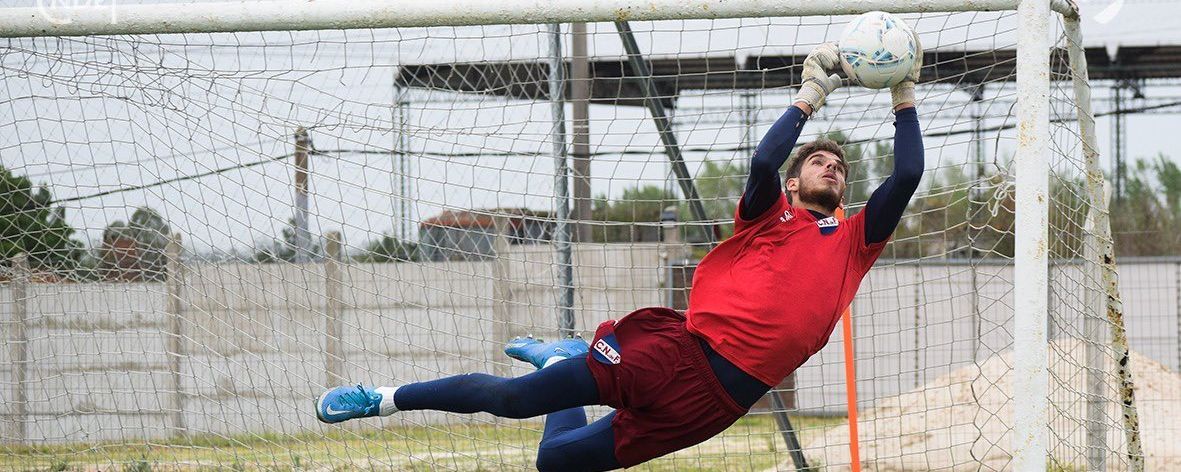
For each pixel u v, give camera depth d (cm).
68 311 1580
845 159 987
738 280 929
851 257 952
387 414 1050
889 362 2795
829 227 950
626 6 1092
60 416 1542
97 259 1578
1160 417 2127
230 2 1176
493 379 984
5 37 1225
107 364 1605
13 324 1552
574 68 1750
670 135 1459
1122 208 4094
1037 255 989
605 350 937
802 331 911
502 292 1655
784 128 920
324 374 1728
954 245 2398
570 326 1714
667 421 948
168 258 1549
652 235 2852
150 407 1625
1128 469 1229
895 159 945
